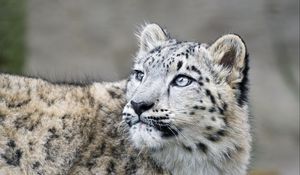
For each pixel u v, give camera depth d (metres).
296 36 26.94
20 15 24.34
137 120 11.96
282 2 26.86
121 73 26.91
